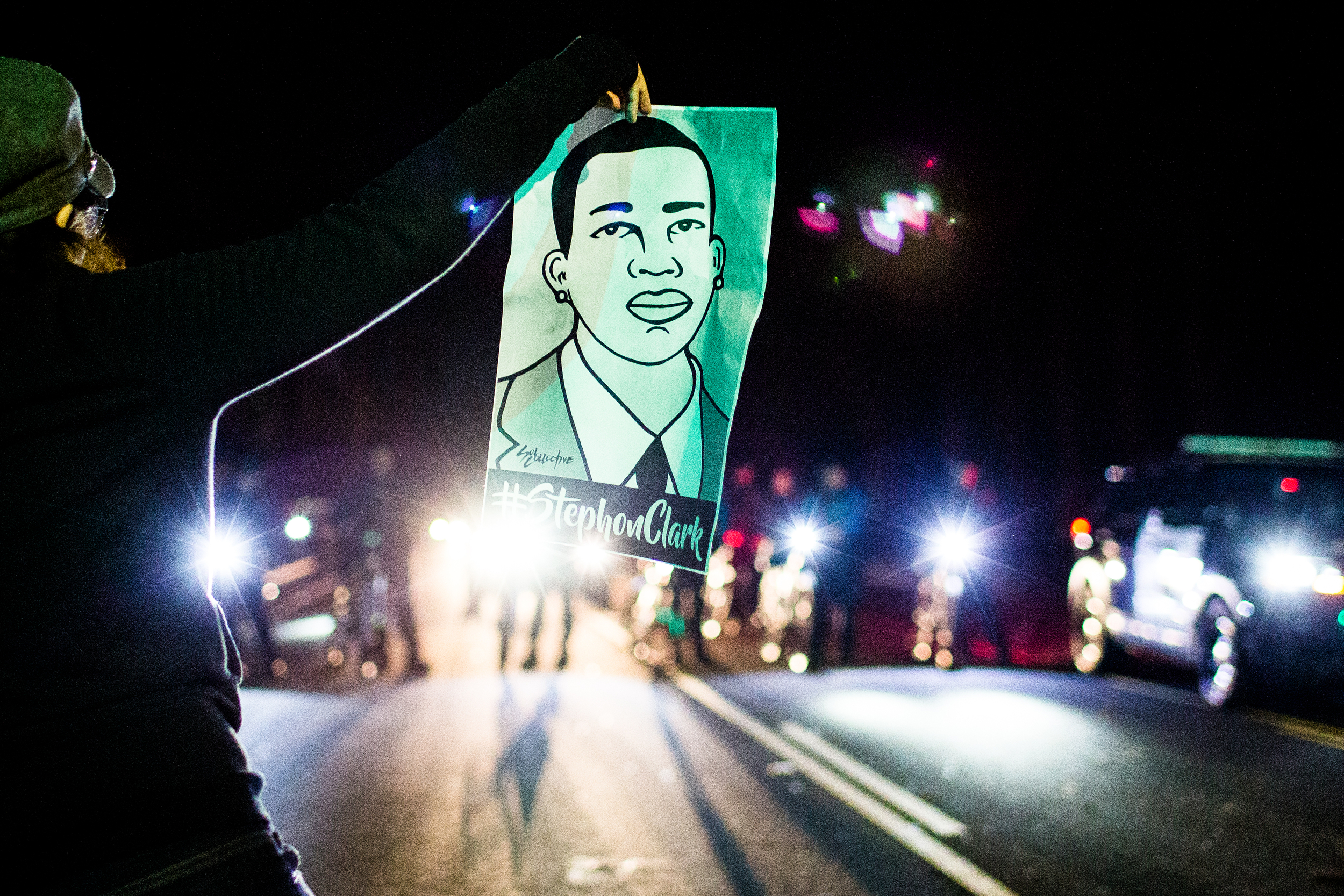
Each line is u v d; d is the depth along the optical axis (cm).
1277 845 512
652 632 1195
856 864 497
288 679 1116
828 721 841
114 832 124
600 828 558
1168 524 966
